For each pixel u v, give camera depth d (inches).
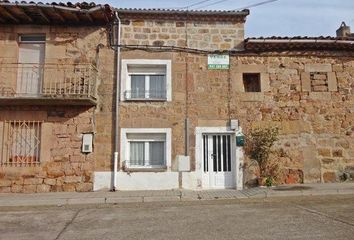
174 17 457.4
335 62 466.3
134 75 454.0
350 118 458.3
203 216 278.5
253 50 457.7
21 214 304.2
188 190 422.3
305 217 264.7
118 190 422.6
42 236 226.8
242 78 455.2
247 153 442.6
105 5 417.4
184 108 444.1
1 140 423.2
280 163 442.6
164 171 431.8
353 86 464.8
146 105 442.3
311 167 445.4
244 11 458.6
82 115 433.4
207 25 461.1
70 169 424.2
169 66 449.4
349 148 452.4
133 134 442.0
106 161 428.5
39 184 419.5
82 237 222.4
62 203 361.1
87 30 448.8
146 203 356.5
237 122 444.1
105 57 446.3
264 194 377.7
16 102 417.4
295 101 455.2
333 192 381.7
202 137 445.4
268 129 445.1
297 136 449.1
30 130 429.4
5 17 430.6
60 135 429.1
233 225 244.4
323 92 459.8
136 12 450.0
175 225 249.0
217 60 454.9
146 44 451.8
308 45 457.7
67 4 413.4
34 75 439.2
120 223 260.4
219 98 449.1
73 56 442.6
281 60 461.1
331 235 211.8
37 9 409.7
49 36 443.5
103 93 439.8
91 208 332.2
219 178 443.8
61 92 431.8
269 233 220.4
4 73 433.4
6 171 419.2
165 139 441.4
